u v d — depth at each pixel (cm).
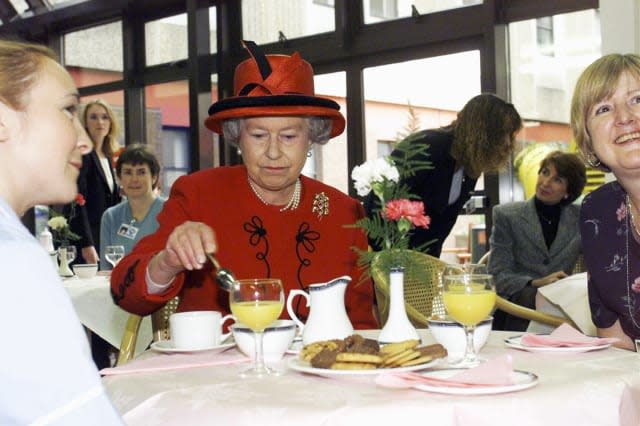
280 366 152
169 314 226
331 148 603
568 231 412
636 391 133
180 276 183
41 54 111
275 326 160
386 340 160
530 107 508
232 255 204
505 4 515
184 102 699
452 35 533
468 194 341
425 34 546
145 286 179
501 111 322
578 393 124
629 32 431
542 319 307
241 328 158
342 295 166
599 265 200
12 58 107
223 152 673
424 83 554
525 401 118
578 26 485
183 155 699
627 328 199
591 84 190
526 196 512
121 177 481
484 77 521
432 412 115
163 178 715
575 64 488
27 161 107
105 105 590
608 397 127
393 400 118
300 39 617
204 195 208
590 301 206
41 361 87
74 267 455
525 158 511
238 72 212
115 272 188
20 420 86
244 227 206
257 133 200
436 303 253
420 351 142
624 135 186
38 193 110
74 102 113
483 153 320
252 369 146
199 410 122
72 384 88
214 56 672
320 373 135
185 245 164
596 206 202
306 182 216
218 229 205
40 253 90
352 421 115
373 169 170
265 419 117
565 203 416
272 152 199
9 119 106
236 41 666
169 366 150
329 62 604
